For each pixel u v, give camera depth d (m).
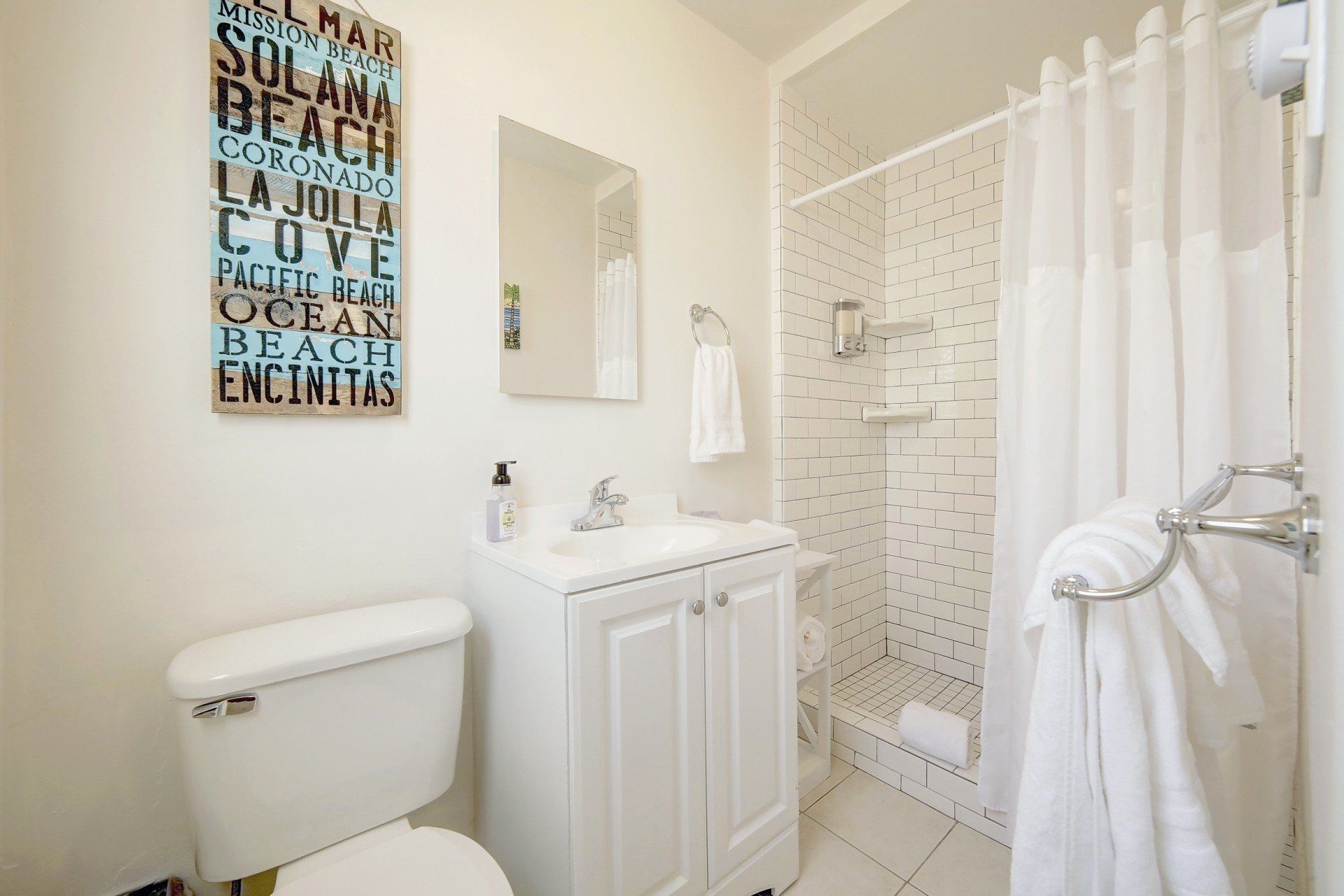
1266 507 1.10
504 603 1.09
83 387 0.86
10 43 0.81
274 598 1.03
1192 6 1.16
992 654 1.40
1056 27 1.73
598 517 1.40
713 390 1.67
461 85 1.25
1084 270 1.29
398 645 0.94
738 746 1.16
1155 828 0.59
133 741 0.91
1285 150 1.42
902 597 2.46
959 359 2.28
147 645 0.92
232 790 0.81
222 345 0.96
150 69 0.91
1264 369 1.12
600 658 0.93
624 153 1.57
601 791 0.93
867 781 1.71
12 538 0.82
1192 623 0.60
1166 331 1.17
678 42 1.73
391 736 0.94
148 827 0.92
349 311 1.09
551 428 1.41
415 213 1.18
